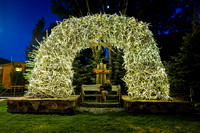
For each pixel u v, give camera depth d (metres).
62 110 4.10
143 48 4.72
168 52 10.78
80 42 4.95
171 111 4.06
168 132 2.75
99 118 3.63
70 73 4.82
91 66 8.78
